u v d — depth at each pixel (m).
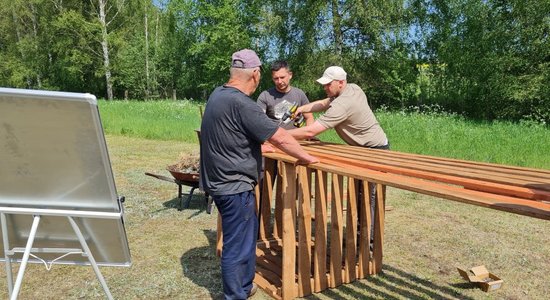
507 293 3.65
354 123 3.95
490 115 20.42
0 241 2.52
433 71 23.81
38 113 2.01
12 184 2.23
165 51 35.22
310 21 23.36
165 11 35.81
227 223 2.97
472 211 5.97
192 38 34.34
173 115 16.08
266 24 24.50
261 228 4.42
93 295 3.47
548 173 2.56
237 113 2.79
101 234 2.46
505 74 18.80
